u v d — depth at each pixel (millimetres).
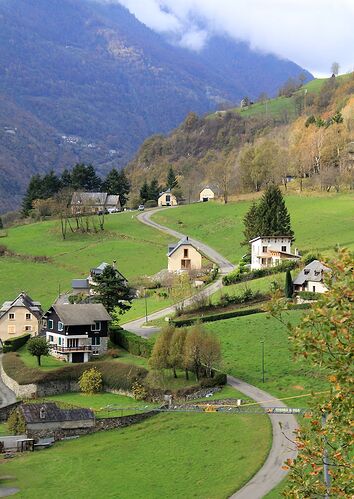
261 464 80312
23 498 79688
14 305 149500
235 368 112375
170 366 110438
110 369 117250
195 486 78062
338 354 30641
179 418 98125
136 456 88875
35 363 123375
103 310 129625
